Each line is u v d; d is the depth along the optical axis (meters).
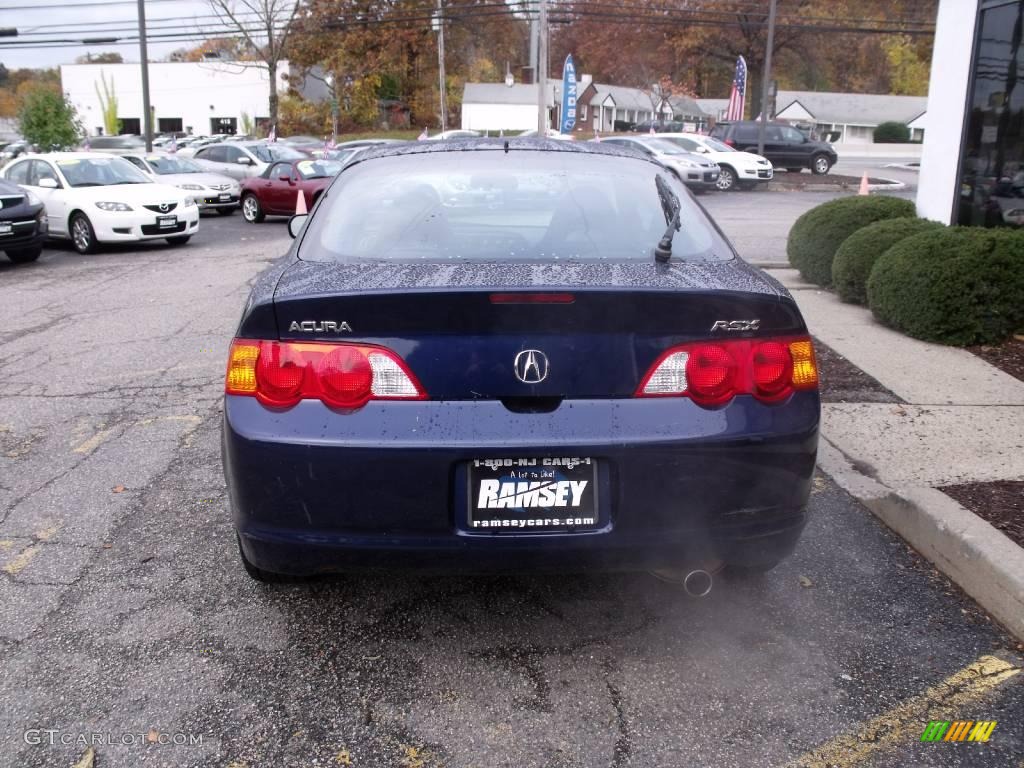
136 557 3.67
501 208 3.37
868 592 3.39
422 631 3.13
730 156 26.84
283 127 55.34
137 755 2.50
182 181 20.88
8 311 9.17
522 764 2.46
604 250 3.11
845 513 4.07
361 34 55.41
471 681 2.84
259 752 2.51
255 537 2.71
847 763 2.46
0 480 4.52
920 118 66.81
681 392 2.62
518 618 3.21
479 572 2.71
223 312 8.88
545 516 2.62
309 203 18.78
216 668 2.91
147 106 32.59
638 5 51.44
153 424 5.38
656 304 2.56
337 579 3.48
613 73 69.12
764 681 2.83
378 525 2.62
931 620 3.20
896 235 7.88
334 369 2.58
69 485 4.44
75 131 31.67
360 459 2.56
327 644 3.05
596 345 2.58
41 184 14.33
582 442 2.54
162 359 6.95
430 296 2.51
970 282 6.58
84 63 71.69
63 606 3.29
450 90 66.12
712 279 2.78
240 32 42.97
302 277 2.85
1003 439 4.82
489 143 3.99
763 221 17.52
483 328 2.56
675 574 2.90
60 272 12.06
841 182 29.92
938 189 8.66
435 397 2.58
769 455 2.66
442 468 2.55
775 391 2.69
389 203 3.44
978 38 7.96
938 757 2.49
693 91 70.12
